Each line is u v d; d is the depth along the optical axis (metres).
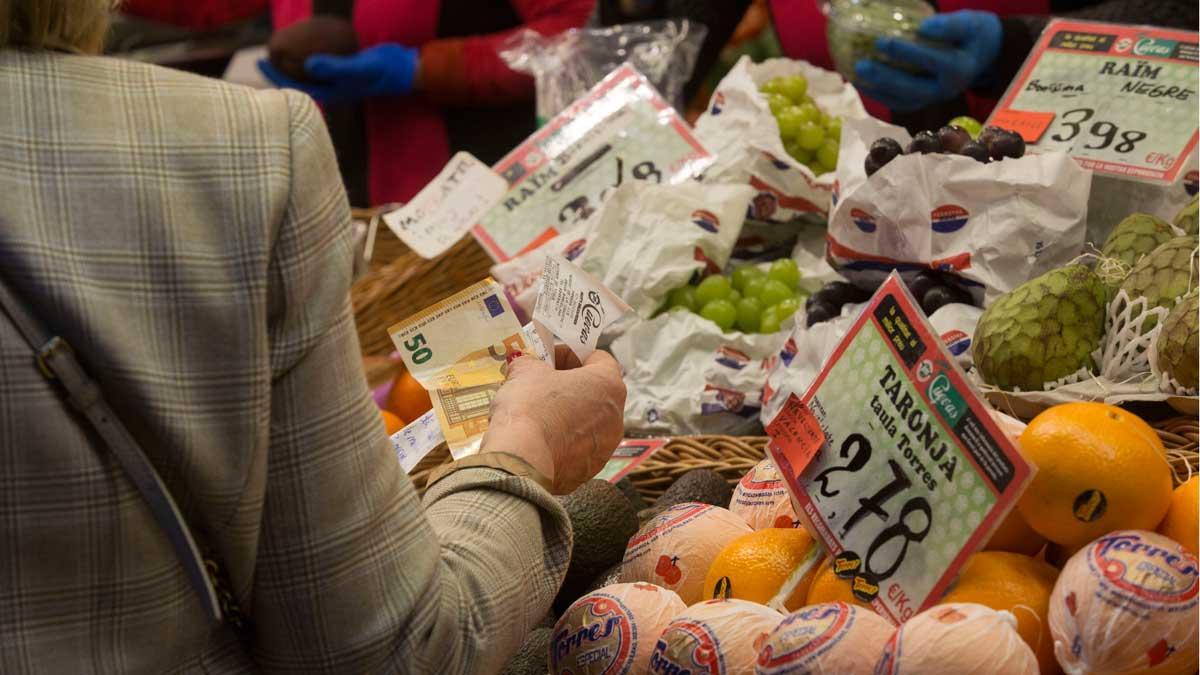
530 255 1.86
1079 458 0.79
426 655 0.73
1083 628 0.73
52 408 0.63
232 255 0.66
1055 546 0.86
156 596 0.68
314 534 0.70
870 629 0.76
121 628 0.67
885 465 0.85
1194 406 1.10
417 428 1.12
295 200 0.68
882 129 1.53
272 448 0.69
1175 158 1.39
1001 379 1.20
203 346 0.65
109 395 0.64
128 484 0.65
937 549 0.80
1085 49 1.54
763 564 0.90
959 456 0.80
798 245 1.97
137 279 0.65
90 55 0.71
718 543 0.98
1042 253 1.36
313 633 0.71
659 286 1.78
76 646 0.65
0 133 0.64
